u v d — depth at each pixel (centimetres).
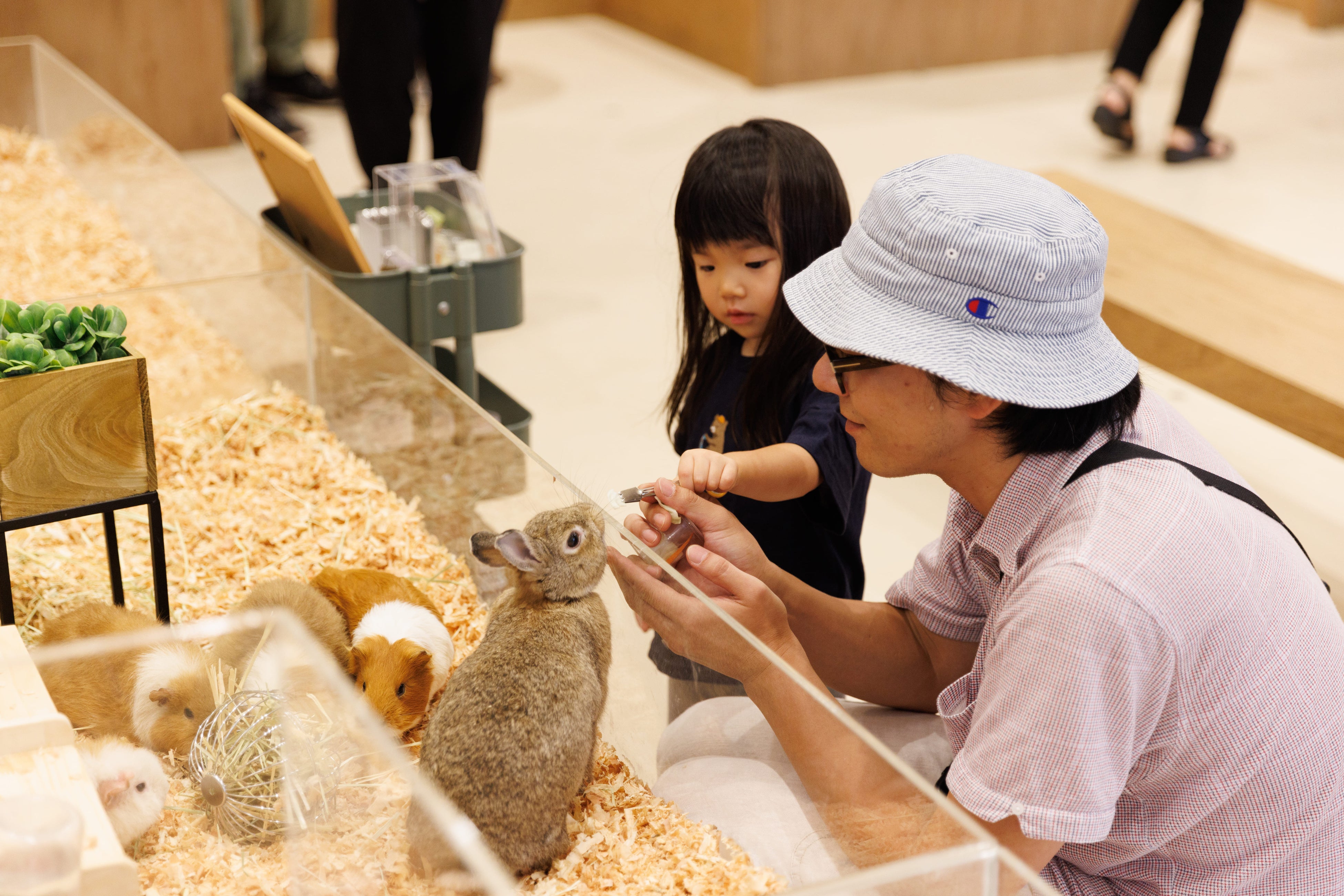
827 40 604
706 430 182
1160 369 254
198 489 189
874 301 109
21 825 93
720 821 114
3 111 333
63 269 274
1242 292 269
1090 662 101
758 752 114
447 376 235
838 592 177
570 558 118
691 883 108
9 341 131
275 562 171
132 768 106
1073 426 110
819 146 164
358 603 143
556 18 715
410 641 129
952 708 127
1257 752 109
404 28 348
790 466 154
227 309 213
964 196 107
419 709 127
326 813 102
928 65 630
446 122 373
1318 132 545
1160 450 115
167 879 106
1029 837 105
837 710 103
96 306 144
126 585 160
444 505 170
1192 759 110
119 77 472
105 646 110
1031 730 104
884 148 517
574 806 119
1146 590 101
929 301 106
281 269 215
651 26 680
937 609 147
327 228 210
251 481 192
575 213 452
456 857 88
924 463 116
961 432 112
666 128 545
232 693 112
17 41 337
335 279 210
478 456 153
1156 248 293
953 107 576
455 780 106
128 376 135
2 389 129
